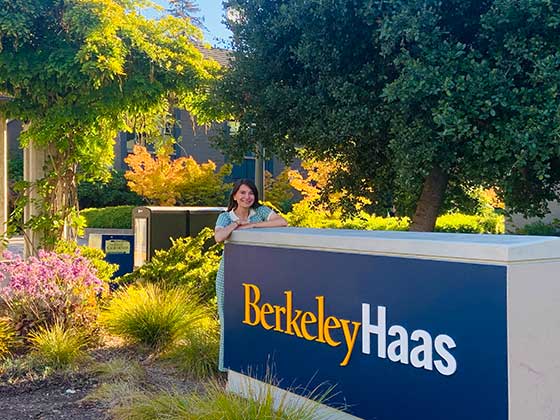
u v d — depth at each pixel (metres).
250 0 6.27
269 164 23.95
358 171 6.89
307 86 6.09
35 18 7.64
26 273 6.35
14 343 5.92
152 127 10.30
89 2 7.51
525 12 4.66
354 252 3.30
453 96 4.77
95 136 8.91
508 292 2.52
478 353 2.63
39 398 4.70
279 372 3.87
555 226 10.12
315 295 3.58
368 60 5.86
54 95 8.34
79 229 9.16
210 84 7.66
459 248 2.72
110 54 7.57
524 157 4.70
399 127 5.36
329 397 3.45
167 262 7.77
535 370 2.58
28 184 8.72
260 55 6.25
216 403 3.72
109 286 8.39
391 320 3.07
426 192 6.24
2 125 9.64
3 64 7.60
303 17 5.62
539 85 4.81
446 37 5.23
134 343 6.27
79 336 5.99
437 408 2.81
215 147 6.84
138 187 18.19
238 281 4.28
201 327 6.17
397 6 5.02
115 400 4.48
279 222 4.74
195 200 18.55
